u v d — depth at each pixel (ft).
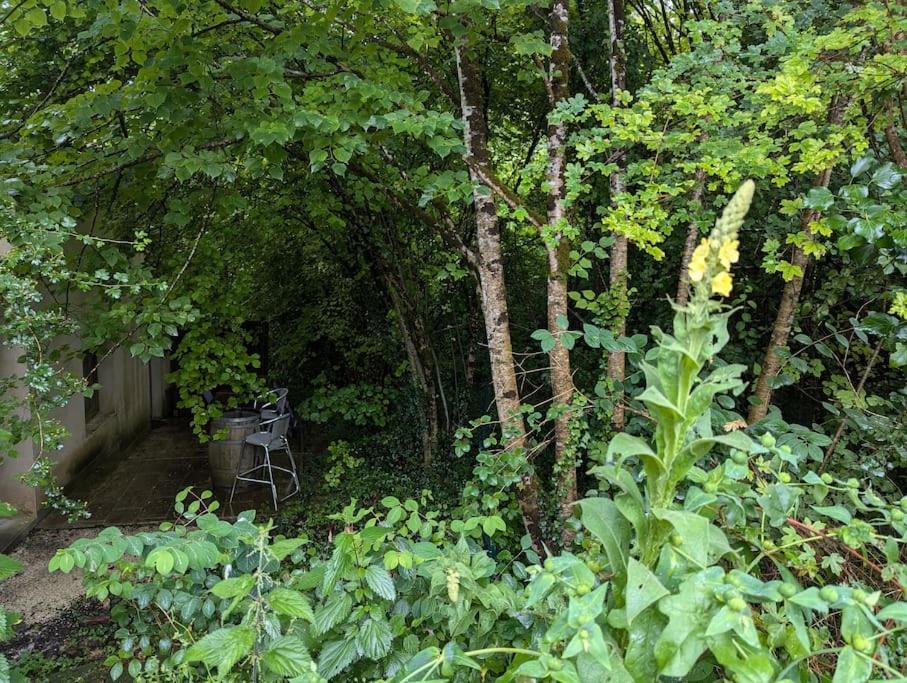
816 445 7.68
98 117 11.57
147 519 18.15
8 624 5.50
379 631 5.20
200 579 6.28
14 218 8.93
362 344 22.11
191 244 14.71
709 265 3.30
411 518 6.23
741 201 3.25
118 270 11.68
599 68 15.01
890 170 6.89
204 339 15.20
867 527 4.15
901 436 8.31
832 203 6.93
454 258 15.52
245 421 20.04
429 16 10.89
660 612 3.45
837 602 3.26
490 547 9.50
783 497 4.37
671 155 10.77
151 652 6.48
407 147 14.33
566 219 9.66
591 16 14.82
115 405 24.82
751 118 8.66
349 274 21.67
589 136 10.64
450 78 15.21
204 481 21.34
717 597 3.25
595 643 3.19
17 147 10.73
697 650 3.18
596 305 10.28
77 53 11.71
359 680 5.53
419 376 18.47
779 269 8.20
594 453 9.40
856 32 7.39
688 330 3.38
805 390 11.73
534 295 17.89
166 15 9.55
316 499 18.45
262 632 5.13
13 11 9.16
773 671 3.39
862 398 8.96
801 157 7.89
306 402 19.77
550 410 9.76
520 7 12.36
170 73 10.55
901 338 7.85
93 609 12.85
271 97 10.94
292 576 6.40
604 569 4.77
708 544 3.65
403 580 5.90
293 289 23.45
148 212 14.60
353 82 9.71
